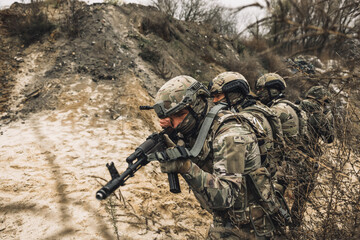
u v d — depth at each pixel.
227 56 11.16
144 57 8.24
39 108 5.76
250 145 1.56
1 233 2.44
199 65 9.91
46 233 2.44
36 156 3.93
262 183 1.64
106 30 8.66
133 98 6.17
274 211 1.69
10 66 7.06
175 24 11.27
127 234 2.48
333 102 1.55
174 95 1.66
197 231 2.79
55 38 8.04
